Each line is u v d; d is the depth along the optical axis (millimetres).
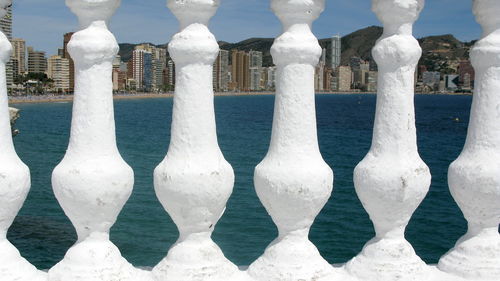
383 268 4324
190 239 4105
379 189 4129
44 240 18172
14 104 125250
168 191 3844
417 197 4180
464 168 4395
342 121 92188
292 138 3975
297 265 4172
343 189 27562
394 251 4363
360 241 18891
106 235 4035
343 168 38312
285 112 3984
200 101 3842
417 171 4105
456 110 129000
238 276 4238
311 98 4008
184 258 4062
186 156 3830
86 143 3779
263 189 4031
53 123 80562
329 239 19094
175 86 3910
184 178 3781
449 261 4672
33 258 16406
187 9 3816
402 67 4078
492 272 4488
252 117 98438
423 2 4133
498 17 4316
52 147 50531
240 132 67750
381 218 4316
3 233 3961
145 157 44219
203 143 3850
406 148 4129
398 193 4105
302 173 3916
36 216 21312
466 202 4488
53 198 24594
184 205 3871
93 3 3764
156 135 64375
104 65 3807
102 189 3744
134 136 62906
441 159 44312
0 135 3793
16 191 3797
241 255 16766
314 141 4035
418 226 20906
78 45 3734
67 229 19562
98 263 3939
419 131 70688
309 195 3959
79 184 3721
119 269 3996
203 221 3988
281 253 4211
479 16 4438
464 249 4641
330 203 24094
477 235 4637
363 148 52219
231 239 18250
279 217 4152
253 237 18469
